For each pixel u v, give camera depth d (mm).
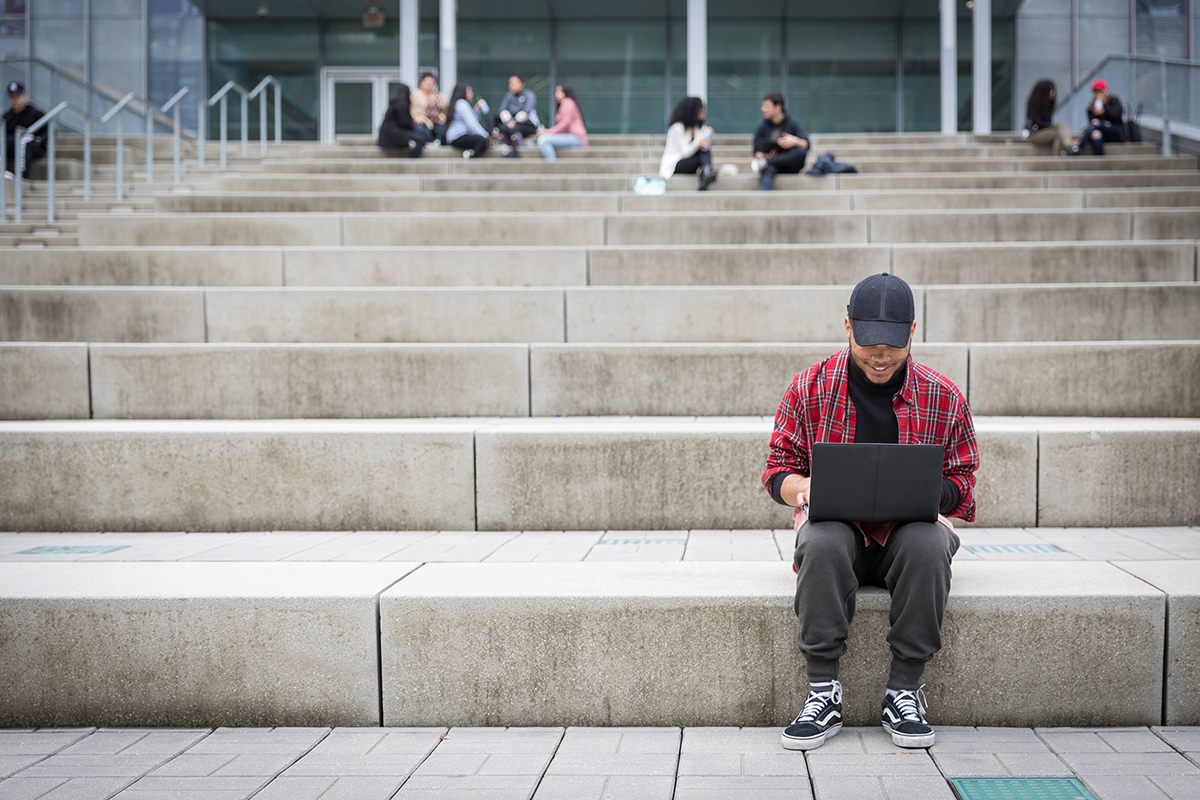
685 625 2773
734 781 2359
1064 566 3068
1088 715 2725
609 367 4871
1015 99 17375
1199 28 17016
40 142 10766
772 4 17297
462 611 2795
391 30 18281
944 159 9953
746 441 4066
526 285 6285
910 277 6113
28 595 2830
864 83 17781
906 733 2566
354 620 2807
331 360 4906
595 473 4102
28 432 4152
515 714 2812
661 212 7906
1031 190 8398
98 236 7086
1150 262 6016
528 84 18062
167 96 17938
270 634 2820
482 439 4109
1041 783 2316
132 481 4160
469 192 8695
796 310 5496
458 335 5609
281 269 6336
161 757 2582
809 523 2684
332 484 4148
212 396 4922
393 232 7070
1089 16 17203
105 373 4918
